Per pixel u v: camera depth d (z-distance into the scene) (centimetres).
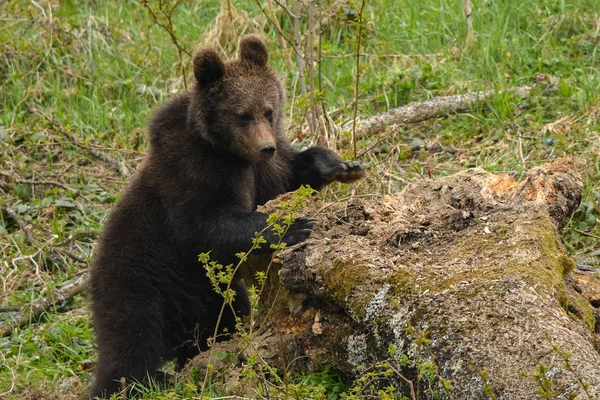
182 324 1127
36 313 1263
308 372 905
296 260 884
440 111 1588
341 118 1536
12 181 1571
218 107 1113
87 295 1159
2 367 1114
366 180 1380
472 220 896
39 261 1384
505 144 1487
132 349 1059
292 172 1192
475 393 711
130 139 1647
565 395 664
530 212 885
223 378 927
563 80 1559
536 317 736
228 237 1040
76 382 1093
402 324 789
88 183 1577
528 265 803
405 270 829
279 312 949
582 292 895
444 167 1449
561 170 1001
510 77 1673
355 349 848
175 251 1105
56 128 1630
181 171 1096
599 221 1271
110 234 1115
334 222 958
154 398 894
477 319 749
